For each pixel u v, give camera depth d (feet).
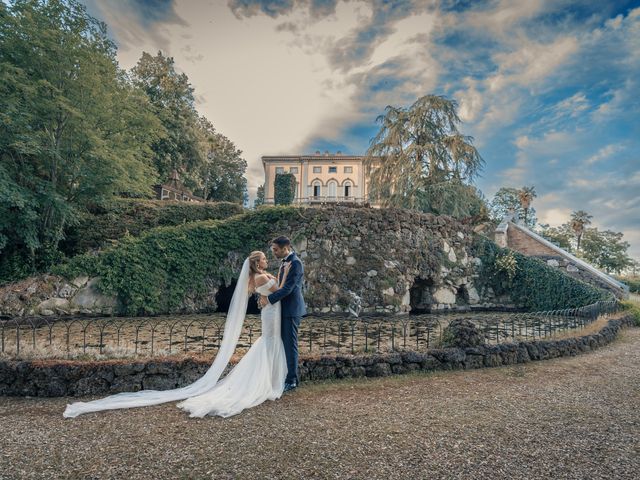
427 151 85.20
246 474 9.56
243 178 168.55
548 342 23.49
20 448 10.91
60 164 45.37
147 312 41.63
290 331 17.04
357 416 13.62
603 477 9.58
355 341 26.17
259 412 14.01
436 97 86.28
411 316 45.24
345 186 204.74
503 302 56.29
